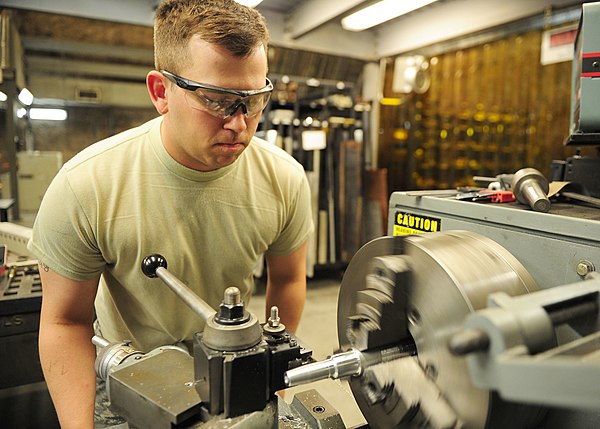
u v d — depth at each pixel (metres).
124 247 0.81
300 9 3.18
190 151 0.72
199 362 0.49
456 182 3.40
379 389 0.53
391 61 3.77
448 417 0.47
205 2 0.65
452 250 0.51
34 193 2.84
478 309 0.45
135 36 3.14
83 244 0.79
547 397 0.31
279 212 0.92
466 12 2.97
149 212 0.81
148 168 0.81
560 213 0.60
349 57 3.75
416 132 3.66
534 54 2.80
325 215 3.43
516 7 2.66
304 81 3.43
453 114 3.38
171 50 0.65
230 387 0.47
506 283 0.50
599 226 0.51
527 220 0.59
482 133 3.20
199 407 0.49
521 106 2.91
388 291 0.53
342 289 0.63
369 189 3.63
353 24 2.99
